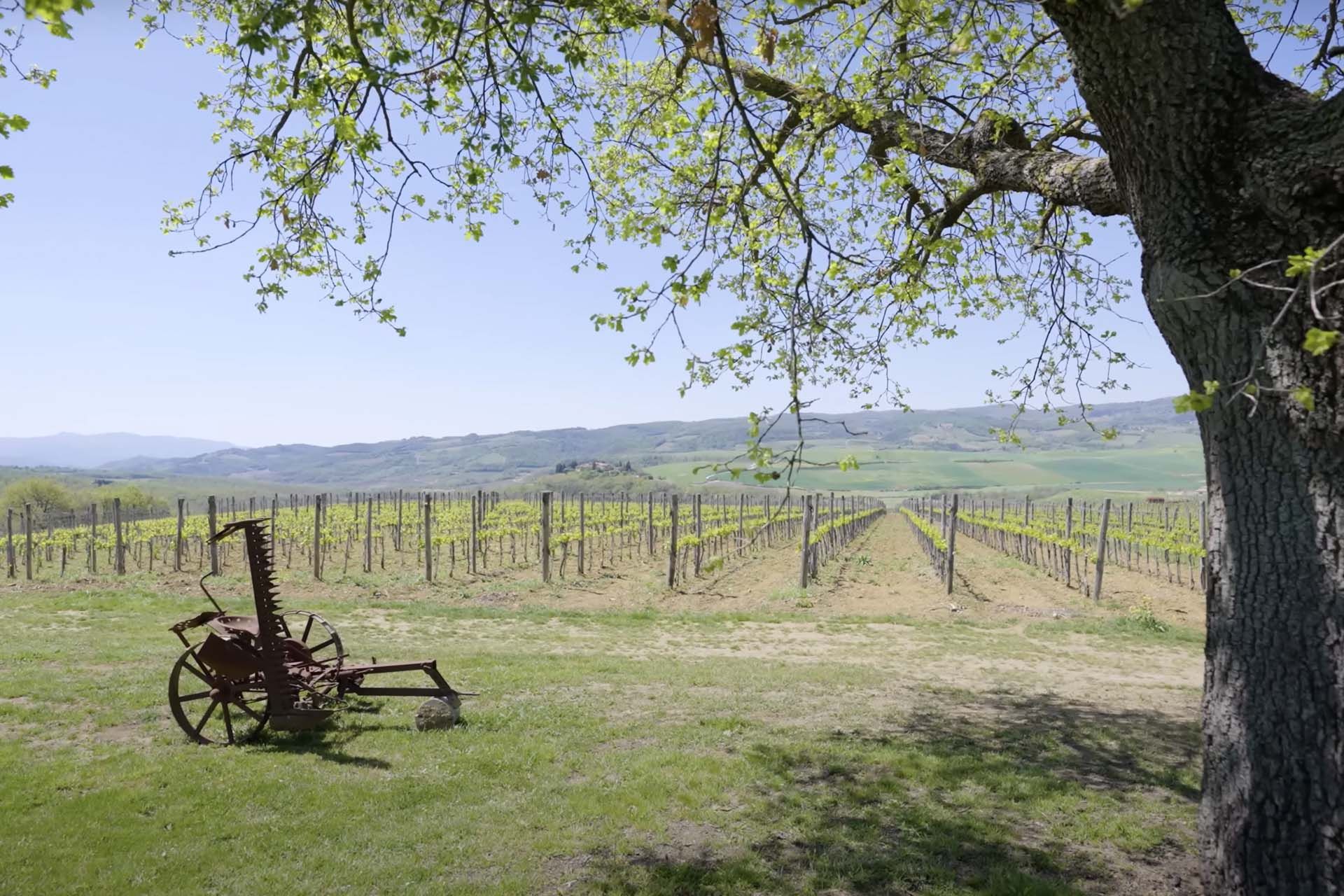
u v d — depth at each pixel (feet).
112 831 16.03
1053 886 14.10
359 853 15.43
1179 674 37.68
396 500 147.84
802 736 23.61
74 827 16.15
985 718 26.45
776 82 17.80
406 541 111.45
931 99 15.90
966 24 11.32
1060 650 43.27
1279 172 9.53
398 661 34.78
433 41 12.97
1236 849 10.55
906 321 19.54
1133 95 10.43
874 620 52.42
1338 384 9.44
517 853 15.51
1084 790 19.03
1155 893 14.02
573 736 23.15
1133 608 54.90
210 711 22.56
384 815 17.26
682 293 12.42
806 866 15.06
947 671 36.63
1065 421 18.08
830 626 50.39
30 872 14.25
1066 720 26.43
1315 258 6.73
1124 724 25.99
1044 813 17.65
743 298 18.57
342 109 14.24
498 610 54.08
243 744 22.11
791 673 34.32
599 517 115.14
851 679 32.99
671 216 17.98
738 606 59.98
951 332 21.20
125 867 14.62
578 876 14.57
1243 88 10.04
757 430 10.41
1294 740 10.03
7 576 75.36
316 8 11.60
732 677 32.78
